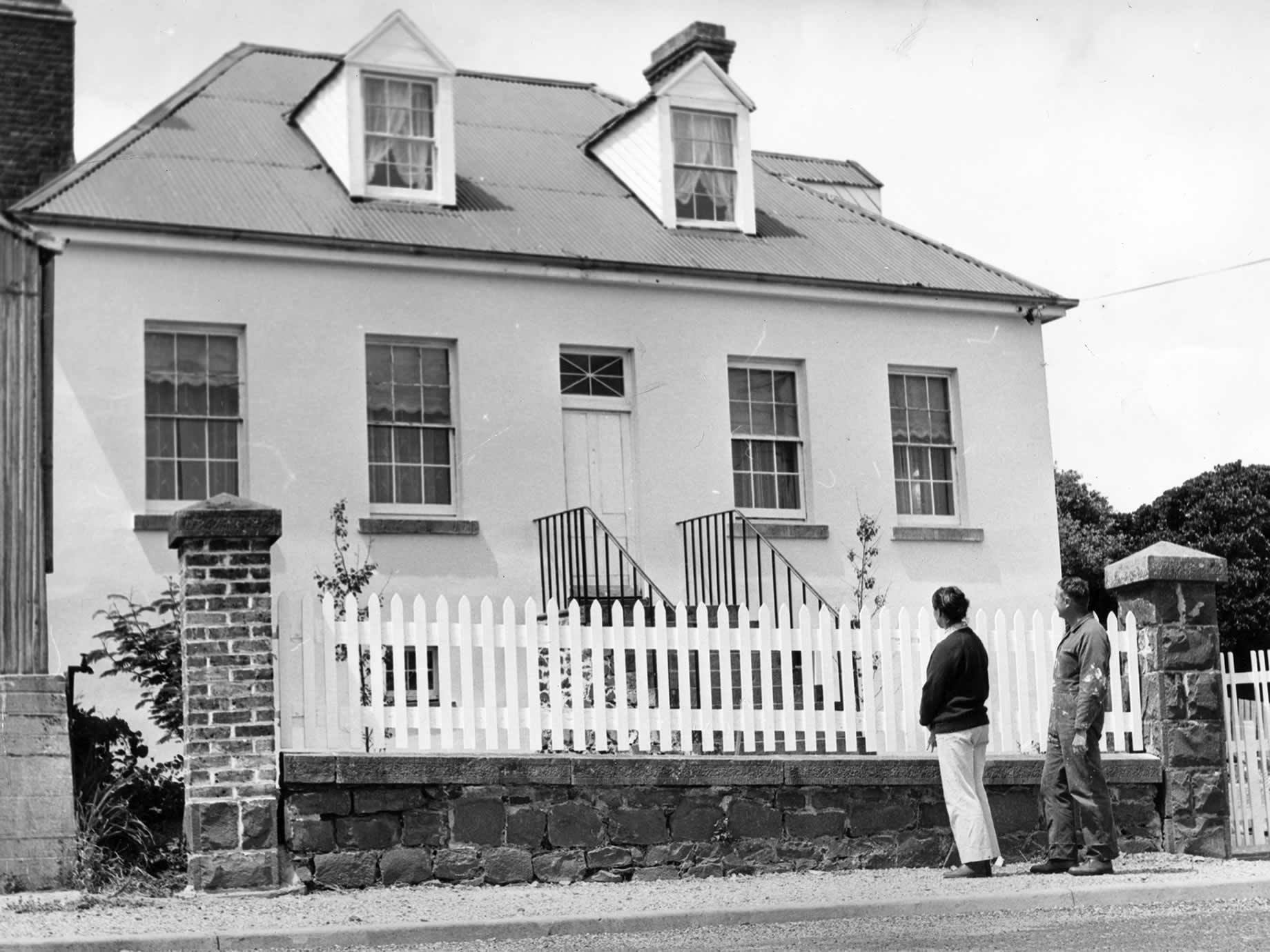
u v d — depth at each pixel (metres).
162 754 14.50
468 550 16.78
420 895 9.82
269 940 8.29
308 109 18.30
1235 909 9.46
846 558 18.67
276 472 16.05
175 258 15.88
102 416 15.32
